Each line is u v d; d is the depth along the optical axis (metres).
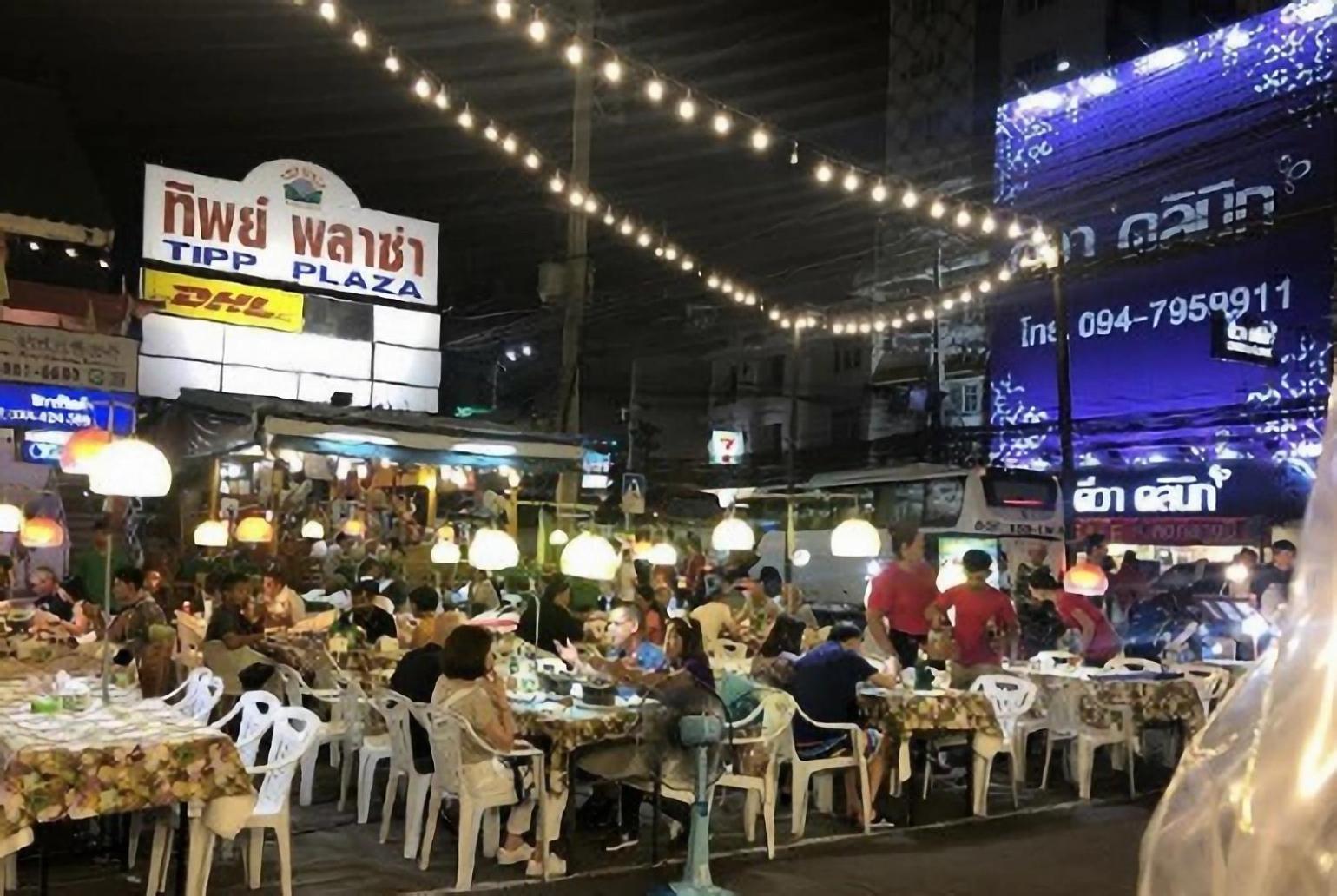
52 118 18.47
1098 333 24.95
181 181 15.87
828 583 19.75
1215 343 19.94
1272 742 1.86
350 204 17.14
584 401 38.62
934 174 34.28
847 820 7.87
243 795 5.08
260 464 14.64
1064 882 6.51
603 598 13.64
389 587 12.61
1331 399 2.04
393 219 17.52
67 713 5.78
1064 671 9.57
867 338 35.16
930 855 7.04
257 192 16.41
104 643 6.18
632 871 6.52
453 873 6.39
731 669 9.16
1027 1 32.09
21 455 13.59
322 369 16.88
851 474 20.33
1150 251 14.32
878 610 9.20
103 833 6.82
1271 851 1.72
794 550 19.58
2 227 12.58
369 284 17.27
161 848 5.67
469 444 11.33
